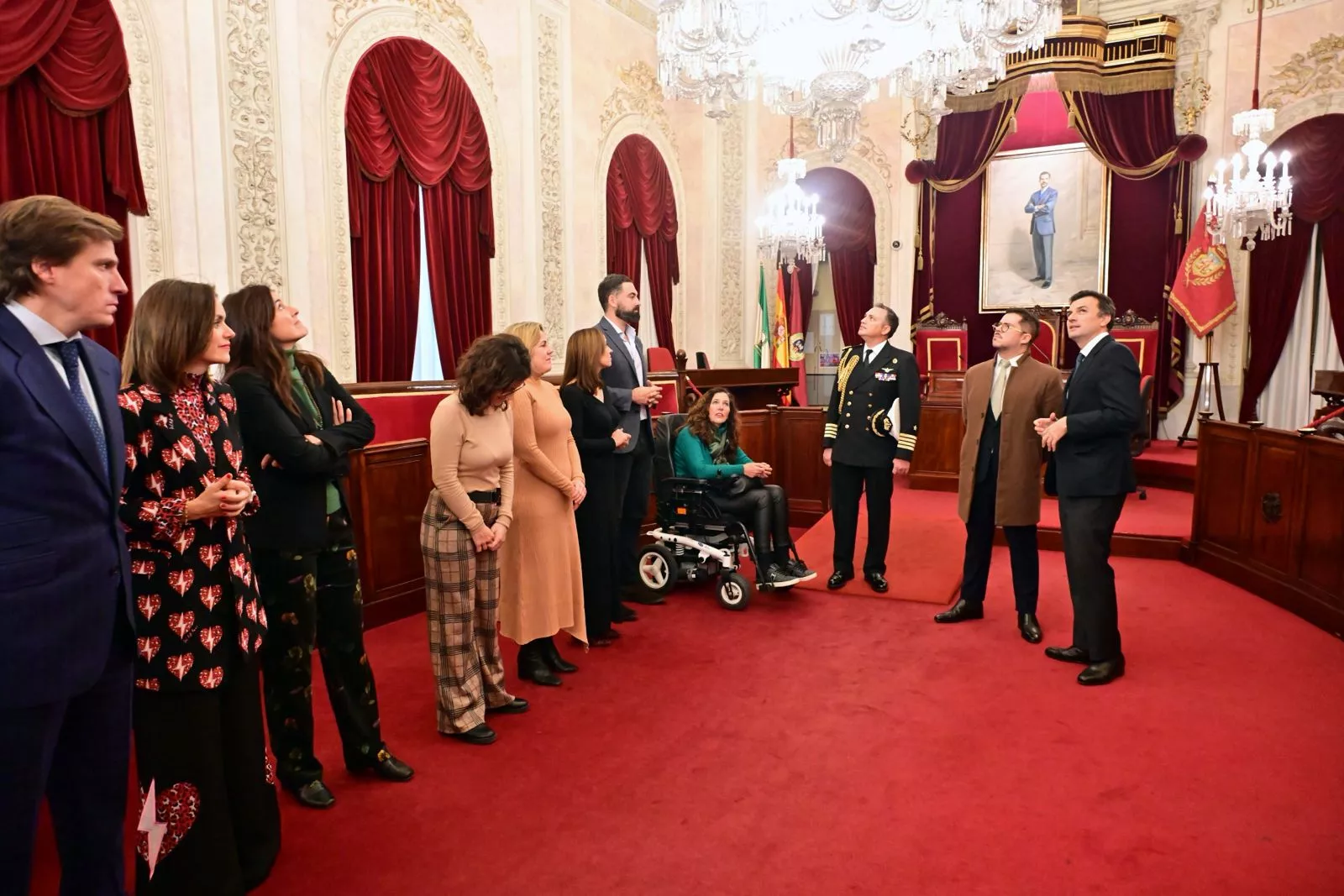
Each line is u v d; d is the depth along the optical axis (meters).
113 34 4.37
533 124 7.41
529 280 7.49
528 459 3.29
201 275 4.96
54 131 4.19
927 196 9.73
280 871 2.22
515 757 2.86
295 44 5.45
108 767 1.78
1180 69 8.67
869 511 4.76
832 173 10.09
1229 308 8.34
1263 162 8.22
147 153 4.66
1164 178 8.88
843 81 4.98
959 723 3.10
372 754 2.70
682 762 2.82
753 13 4.48
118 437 1.73
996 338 3.95
